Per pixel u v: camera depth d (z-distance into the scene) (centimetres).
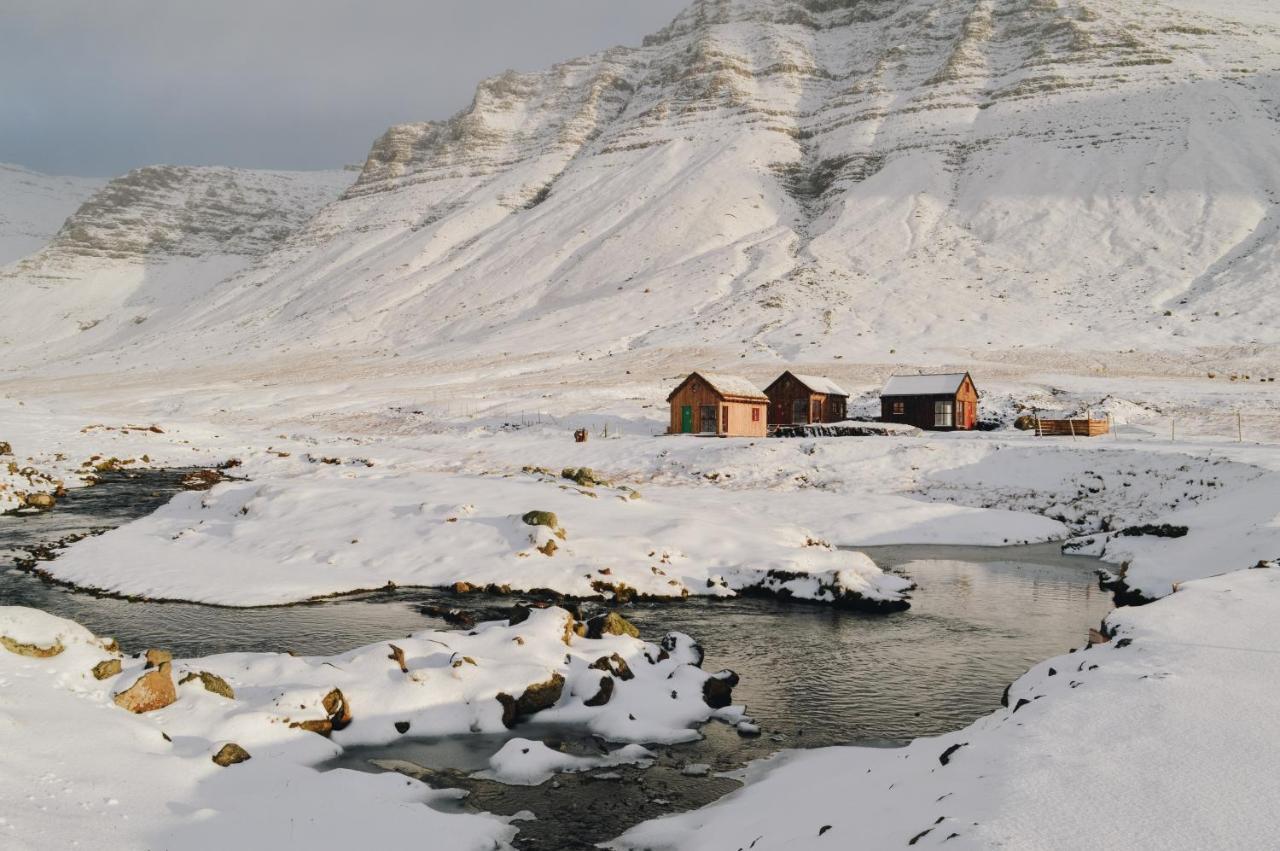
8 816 793
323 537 2631
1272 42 18712
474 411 6875
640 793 1087
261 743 1141
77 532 2953
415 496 3019
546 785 1111
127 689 1153
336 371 10931
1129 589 2247
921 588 2381
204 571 2367
